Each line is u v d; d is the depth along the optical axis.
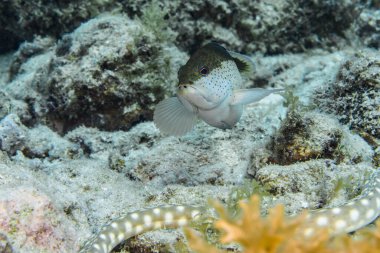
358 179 0.66
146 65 0.95
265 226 0.46
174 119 0.70
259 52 1.22
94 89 0.92
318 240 0.46
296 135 0.72
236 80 0.67
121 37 0.94
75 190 0.74
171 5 1.15
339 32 1.29
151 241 0.62
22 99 1.00
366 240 0.48
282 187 0.67
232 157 0.80
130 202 0.72
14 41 1.52
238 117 0.70
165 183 0.78
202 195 0.69
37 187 0.64
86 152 0.92
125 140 0.91
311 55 1.26
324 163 0.69
